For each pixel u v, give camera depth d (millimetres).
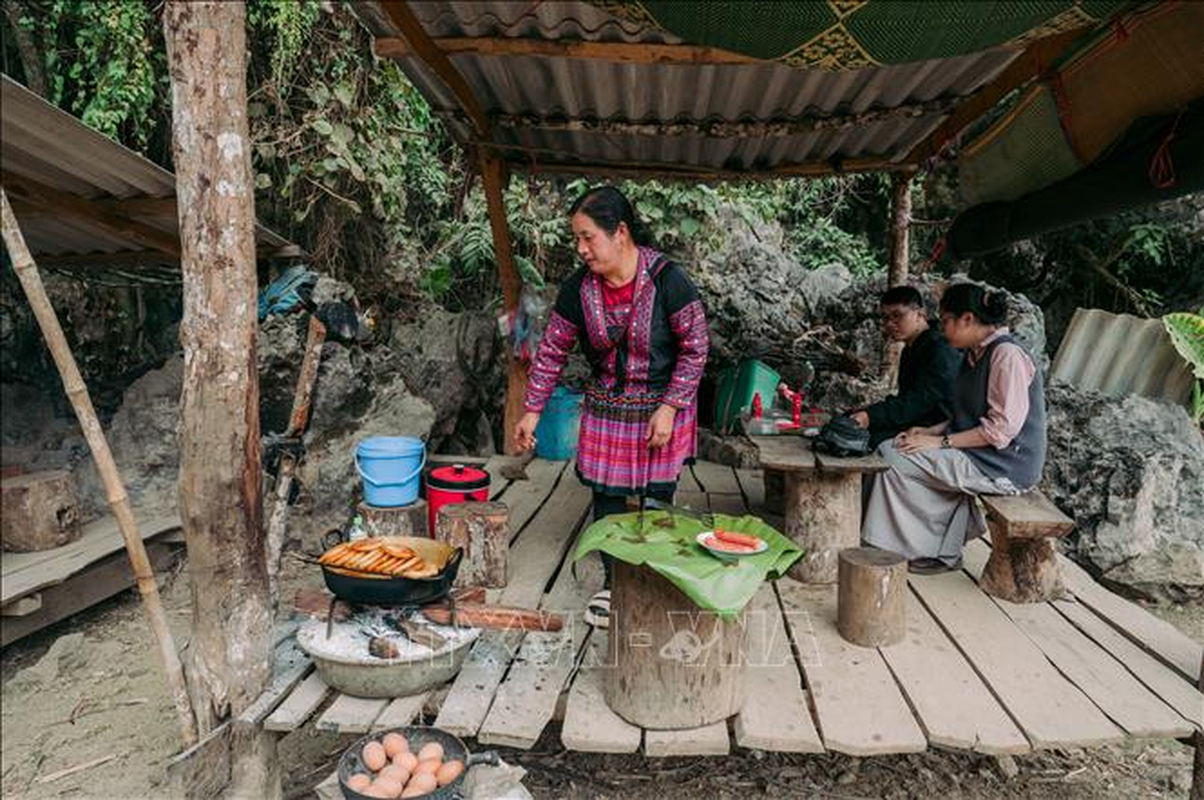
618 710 2561
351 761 2430
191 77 2318
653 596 2467
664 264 3131
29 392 5383
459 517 3502
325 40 5660
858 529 3762
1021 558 3514
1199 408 5535
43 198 3959
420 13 3473
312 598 2902
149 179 3938
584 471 3365
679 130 4738
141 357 6238
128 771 3039
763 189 8602
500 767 2547
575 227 3002
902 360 4305
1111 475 4977
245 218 2434
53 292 5555
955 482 3592
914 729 2514
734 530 2783
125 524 2389
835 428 3660
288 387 4957
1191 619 4664
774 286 7641
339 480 4926
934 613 3387
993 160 4824
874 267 9055
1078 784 3207
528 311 5746
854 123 4570
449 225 7273
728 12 2570
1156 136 3584
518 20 3459
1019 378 3473
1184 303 7711
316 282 5168
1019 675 2855
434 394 6168
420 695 2684
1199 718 2580
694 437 3340
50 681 3711
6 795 2879
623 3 2615
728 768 3213
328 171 5715
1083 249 7977
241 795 2541
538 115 4793
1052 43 3729
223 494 2508
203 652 2527
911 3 2467
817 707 2633
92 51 5031
